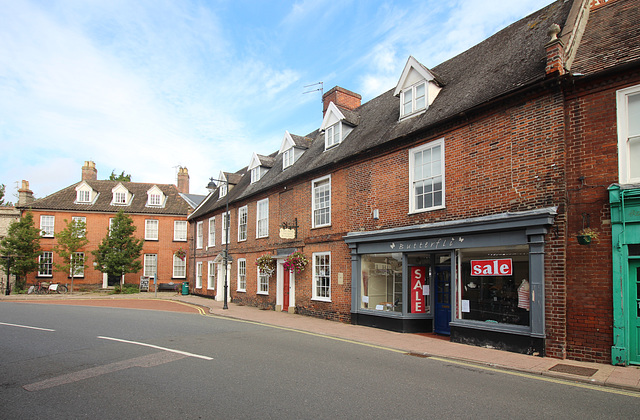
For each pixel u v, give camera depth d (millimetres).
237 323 13758
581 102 8109
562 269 7902
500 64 10781
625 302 7207
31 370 7301
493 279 9375
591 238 7613
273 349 9117
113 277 32844
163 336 10750
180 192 39219
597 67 7918
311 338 10734
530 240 8375
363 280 13336
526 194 8727
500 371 7250
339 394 5852
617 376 6582
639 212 7164
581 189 7914
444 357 8391
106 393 5953
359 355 8594
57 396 5848
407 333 11469
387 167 12570
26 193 33281
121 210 30422
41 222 32094
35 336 10672
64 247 29781
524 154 8852
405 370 7301
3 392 6062
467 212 10008
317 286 15617
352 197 13953
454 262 10234
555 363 7504
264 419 4910
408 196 11727
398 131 12320
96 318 14570
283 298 17797
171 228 34938
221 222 25219
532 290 8289
